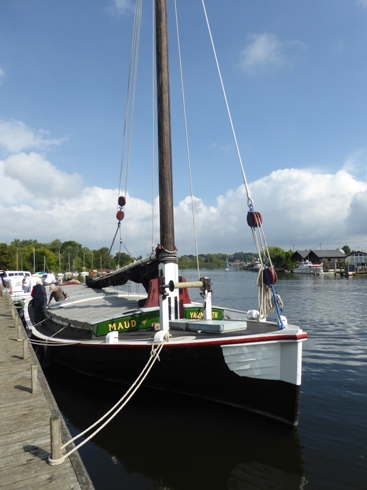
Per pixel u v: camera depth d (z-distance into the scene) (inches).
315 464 185.5
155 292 290.4
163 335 230.8
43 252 3334.2
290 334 206.7
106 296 414.6
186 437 213.5
